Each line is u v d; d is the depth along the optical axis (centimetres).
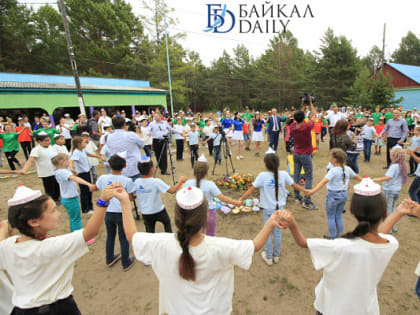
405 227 431
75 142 479
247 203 539
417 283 222
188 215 136
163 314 168
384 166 809
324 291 171
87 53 2872
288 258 359
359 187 158
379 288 296
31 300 154
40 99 1490
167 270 145
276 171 316
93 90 1731
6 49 2670
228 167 864
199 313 143
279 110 4316
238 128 996
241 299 286
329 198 362
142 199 336
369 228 150
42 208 152
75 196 390
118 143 465
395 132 740
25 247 153
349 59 3516
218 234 431
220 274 146
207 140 1052
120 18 3259
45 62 2756
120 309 277
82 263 362
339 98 3544
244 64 5134
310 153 498
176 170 855
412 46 5441
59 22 2825
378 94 2319
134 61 3234
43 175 543
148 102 2144
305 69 4366
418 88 2855
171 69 3441
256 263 350
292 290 297
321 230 432
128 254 342
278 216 148
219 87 5166
